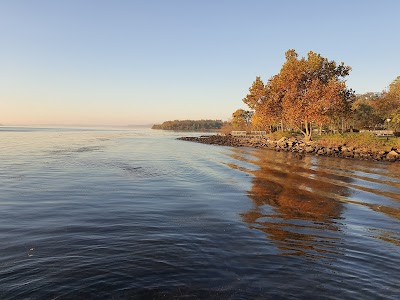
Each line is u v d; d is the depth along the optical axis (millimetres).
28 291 5859
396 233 9875
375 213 12281
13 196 14633
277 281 6445
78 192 15703
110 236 9102
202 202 13875
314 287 6215
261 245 8531
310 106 51438
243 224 10547
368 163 30500
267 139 74000
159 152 43312
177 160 32750
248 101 76062
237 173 23250
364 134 47469
